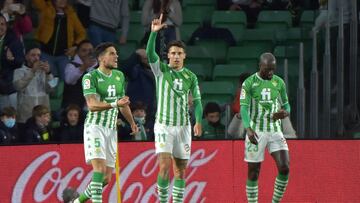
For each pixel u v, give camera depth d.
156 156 41.41
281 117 37.25
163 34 48.12
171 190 41.03
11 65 48.38
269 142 37.97
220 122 45.12
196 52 52.69
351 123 45.75
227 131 43.22
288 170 37.88
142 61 47.44
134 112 43.38
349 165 41.41
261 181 41.25
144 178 41.34
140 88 47.31
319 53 51.03
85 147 36.59
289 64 51.41
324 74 45.03
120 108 37.25
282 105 38.31
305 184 41.41
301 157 41.41
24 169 41.38
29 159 41.41
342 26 45.12
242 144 41.34
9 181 41.31
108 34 52.00
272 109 37.75
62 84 49.94
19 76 47.22
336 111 45.97
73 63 47.44
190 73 36.94
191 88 37.00
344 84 47.22
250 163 38.16
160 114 36.78
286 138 41.62
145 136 43.47
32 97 47.22
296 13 54.69
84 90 36.38
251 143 37.97
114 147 36.97
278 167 37.81
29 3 53.06
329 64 44.94
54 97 49.62
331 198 41.34
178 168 37.00
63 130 43.62
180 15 50.28
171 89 36.59
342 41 45.00
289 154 41.44
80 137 43.59
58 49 50.72
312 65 47.12
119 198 38.09
